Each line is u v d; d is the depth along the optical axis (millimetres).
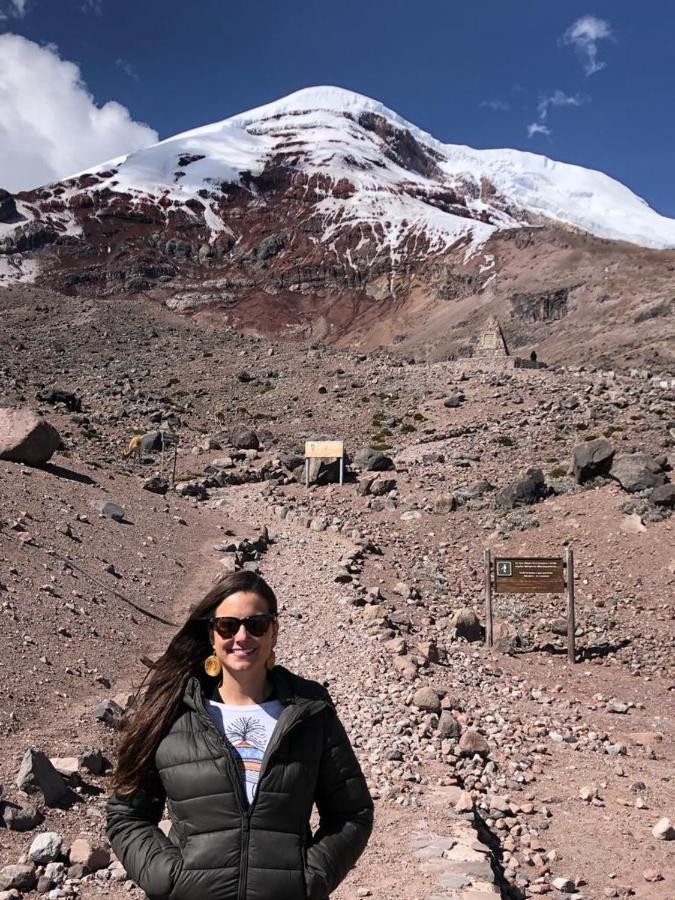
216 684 3875
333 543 24281
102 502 21094
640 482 26219
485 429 42438
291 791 3514
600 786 10828
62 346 80312
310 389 59875
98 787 8352
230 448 44531
